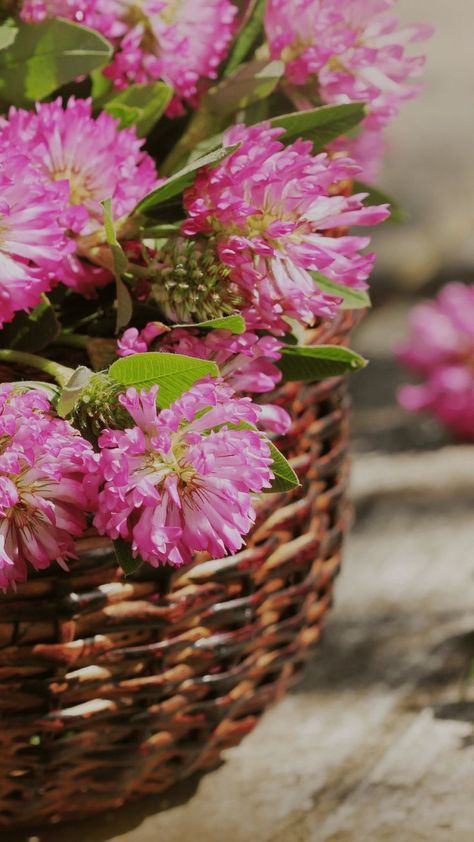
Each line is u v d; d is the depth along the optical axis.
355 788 0.70
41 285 0.61
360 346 1.20
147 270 0.62
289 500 0.67
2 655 0.63
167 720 0.65
